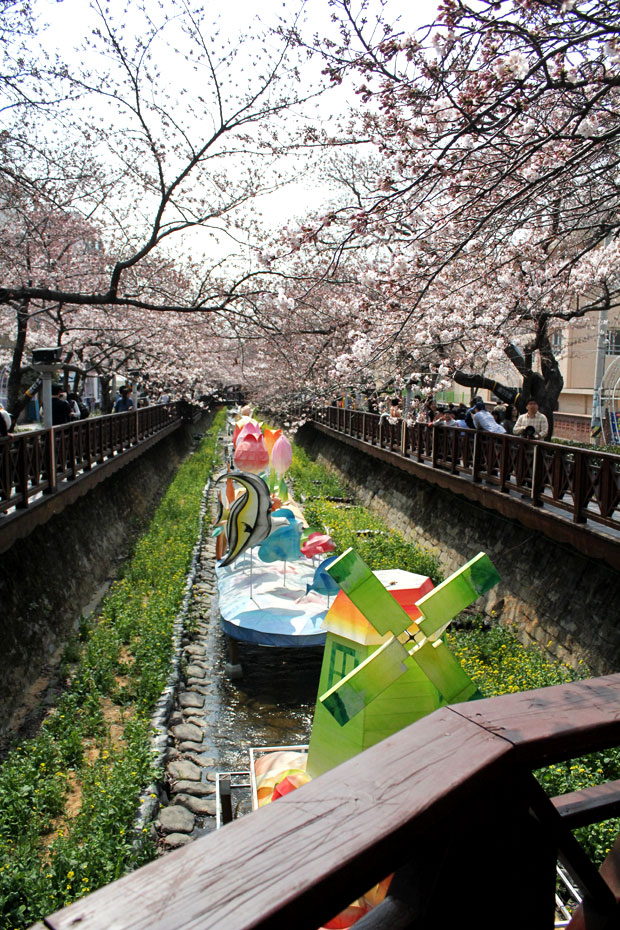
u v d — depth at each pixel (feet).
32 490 33.30
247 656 39.70
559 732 4.68
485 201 23.73
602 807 5.79
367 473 79.66
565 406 83.05
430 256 24.53
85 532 47.57
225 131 31.83
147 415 79.82
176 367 64.90
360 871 3.58
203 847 3.58
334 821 3.79
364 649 15.05
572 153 21.09
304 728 31.71
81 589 41.96
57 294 31.53
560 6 16.07
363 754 4.44
